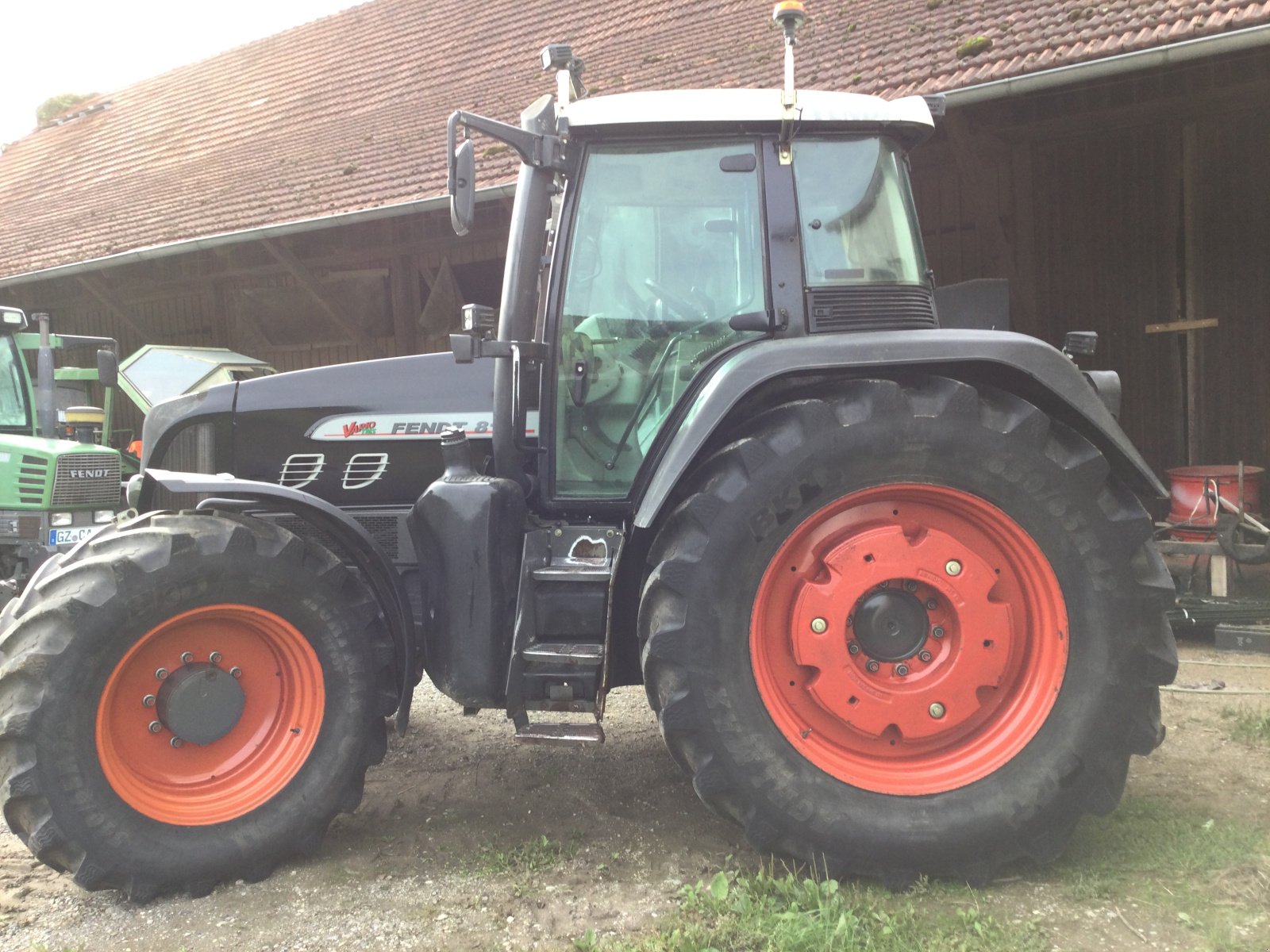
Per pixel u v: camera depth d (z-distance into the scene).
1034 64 5.94
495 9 11.98
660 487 2.50
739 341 2.81
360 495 3.27
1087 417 2.53
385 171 9.30
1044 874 2.48
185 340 11.78
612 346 2.87
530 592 2.71
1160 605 2.48
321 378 3.34
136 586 2.45
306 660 2.68
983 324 4.06
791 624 2.52
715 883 2.35
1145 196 6.83
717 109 2.76
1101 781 2.45
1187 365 6.79
